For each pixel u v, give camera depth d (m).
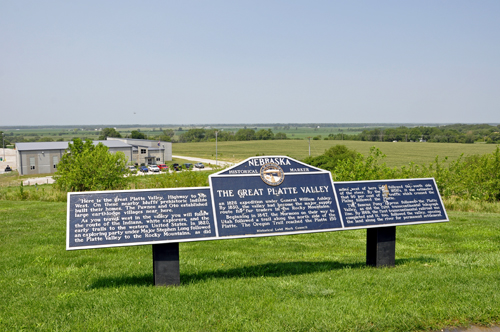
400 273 8.59
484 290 7.48
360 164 26.25
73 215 7.46
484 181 27.22
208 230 7.93
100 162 35.12
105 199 7.69
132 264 10.09
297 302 6.87
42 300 7.12
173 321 6.06
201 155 129.25
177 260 7.83
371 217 9.06
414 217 9.30
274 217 8.44
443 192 28.31
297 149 143.75
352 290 7.52
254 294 7.30
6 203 25.19
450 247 12.39
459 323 6.32
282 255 11.42
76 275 8.91
